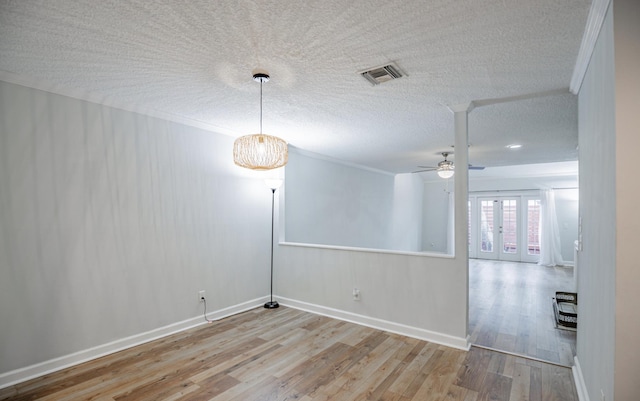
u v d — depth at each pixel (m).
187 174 3.62
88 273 2.81
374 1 1.53
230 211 4.09
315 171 5.95
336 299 4.00
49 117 2.61
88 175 2.83
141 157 3.21
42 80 2.49
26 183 2.49
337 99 2.91
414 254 3.43
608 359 1.57
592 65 1.96
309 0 1.53
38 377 2.50
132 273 3.11
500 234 9.59
